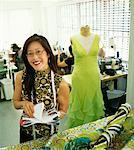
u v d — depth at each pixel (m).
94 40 2.73
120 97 3.05
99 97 2.86
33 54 1.42
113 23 3.98
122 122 1.40
